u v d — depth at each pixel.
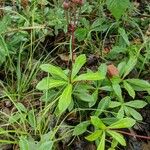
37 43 0.34
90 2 0.38
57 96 0.28
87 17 0.37
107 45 0.35
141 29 0.37
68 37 0.34
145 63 0.32
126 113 0.27
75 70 0.27
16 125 0.28
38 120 0.27
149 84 0.28
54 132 0.25
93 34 0.36
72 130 0.27
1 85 0.31
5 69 0.32
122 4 0.29
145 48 0.34
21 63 0.33
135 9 0.38
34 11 0.34
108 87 0.28
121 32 0.33
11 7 0.35
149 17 0.38
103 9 0.38
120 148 0.28
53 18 0.35
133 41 0.35
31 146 0.24
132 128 0.28
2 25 0.31
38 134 0.27
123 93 0.31
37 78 0.32
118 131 0.27
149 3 0.40
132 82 0.29
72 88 0.28
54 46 0.35
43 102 0.30
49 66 0.27
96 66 0.33
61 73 0.27
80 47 0.34
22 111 0.28
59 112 0.26
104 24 0.36
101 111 0.27
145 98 0.30
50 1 0.39
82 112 0.29
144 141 0.28
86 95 0.27
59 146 0.27
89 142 0.28
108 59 0.33
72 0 0.28
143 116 0.29
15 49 0.32
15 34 0.33
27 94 0.30
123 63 0.30
